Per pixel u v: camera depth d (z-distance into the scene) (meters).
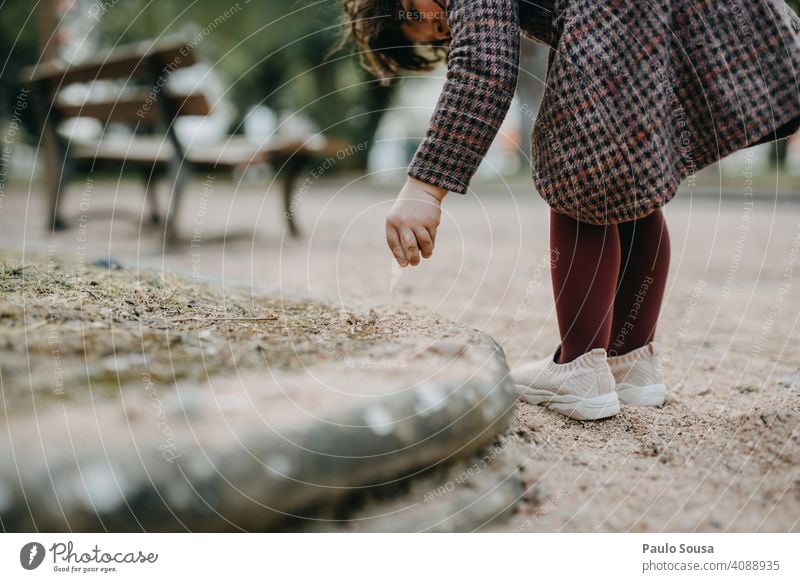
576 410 1.36
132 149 4.79
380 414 0.94
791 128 1.19
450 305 2.55
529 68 9.90
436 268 3.43
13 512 0.69
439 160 1.14
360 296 2.46
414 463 0.97
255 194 9.09
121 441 0.78
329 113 14.45
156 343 1.12
